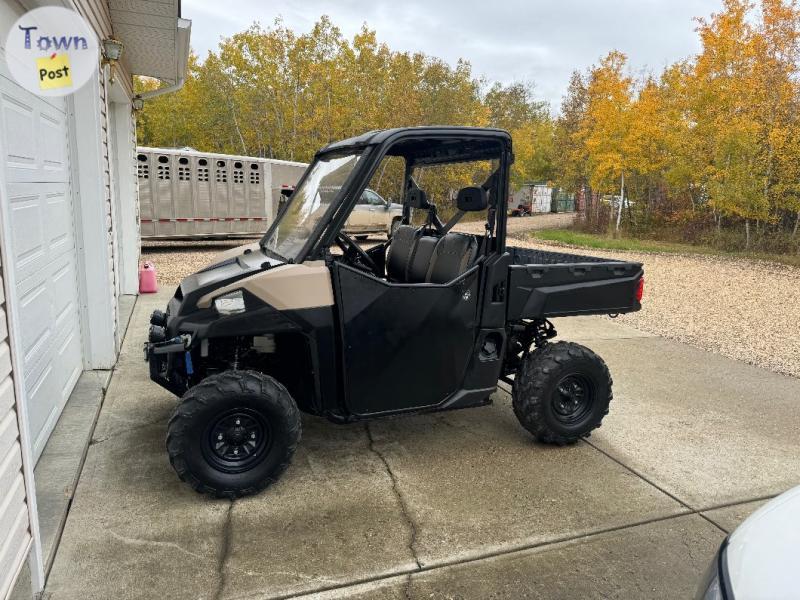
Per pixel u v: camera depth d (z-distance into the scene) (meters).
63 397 4.08
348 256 4.06
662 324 7.76
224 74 25.16
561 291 3.61
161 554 2.57
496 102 38.22
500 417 4.30
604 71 20.30
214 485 2.93
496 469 3.48
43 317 3.57
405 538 2.76
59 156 4.19
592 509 3.06
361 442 3.81
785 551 1.65
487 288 3.39
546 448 3.79
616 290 3.79
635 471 3.51
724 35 17.03
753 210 16.45
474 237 3.53
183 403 2.86
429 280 3.73
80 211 4.68
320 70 22.88
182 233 13.88
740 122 16.11
